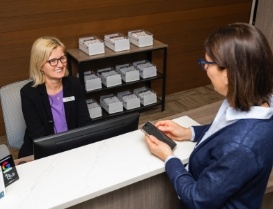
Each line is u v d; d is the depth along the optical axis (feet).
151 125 4.05
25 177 3.28
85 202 3.31
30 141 6.76
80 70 10.22
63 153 3.68
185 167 3.60
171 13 12.46
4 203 2.97
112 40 10.75
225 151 2.83
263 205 5.33
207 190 2.89
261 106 2.95
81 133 3.87
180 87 14.14
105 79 11.08
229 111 3.03
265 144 2.83
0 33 9.75
